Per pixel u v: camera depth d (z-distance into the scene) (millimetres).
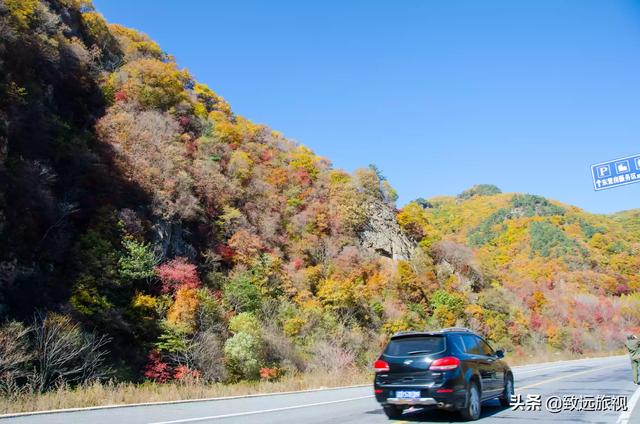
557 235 98188
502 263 96250
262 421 9398
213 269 32906
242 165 44156
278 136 60812
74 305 21062
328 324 33156
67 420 8906
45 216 23469
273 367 25797
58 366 17516
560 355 48344
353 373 25219
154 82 44750
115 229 26562
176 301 25078
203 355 23250
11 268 19578
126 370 21531
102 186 28516
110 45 48406
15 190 21938
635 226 115188
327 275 41719
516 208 125812
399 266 48594
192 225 34469
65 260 23641
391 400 9281
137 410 10789
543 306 67375
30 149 24781
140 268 25422
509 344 51188
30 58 28016
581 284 83500
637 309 78750
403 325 39875
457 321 47375
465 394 9141
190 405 12094
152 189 31609
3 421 8688
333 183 53594
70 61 34125
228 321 27531
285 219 45281
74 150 27578
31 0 31406
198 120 48594
